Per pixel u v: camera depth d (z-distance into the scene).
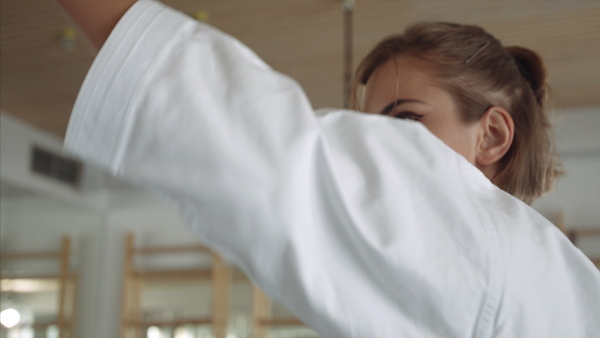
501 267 0.48
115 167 0.45
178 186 0.44
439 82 0.85
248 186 0.43
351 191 0.48
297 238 0.43
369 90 0.92
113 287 7.68
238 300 7.25
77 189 7.45
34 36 4.61
